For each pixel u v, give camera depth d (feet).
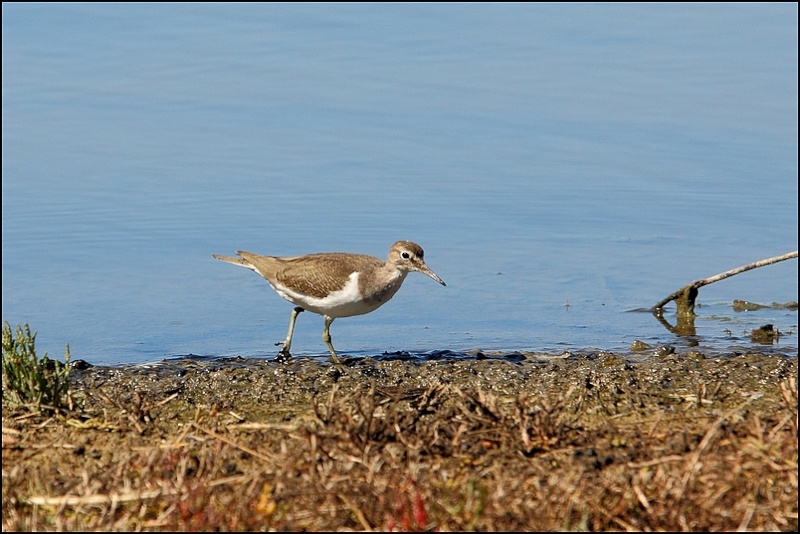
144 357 55.36
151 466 36.58
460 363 50.39
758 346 55.93
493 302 64.44
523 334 58.85
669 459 35.68
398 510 32.78
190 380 48.26
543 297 65.10
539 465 36.35
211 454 37.58
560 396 44.52
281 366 50.78
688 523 32.60
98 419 42.47
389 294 55.93
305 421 40.52
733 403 44.29
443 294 65.77
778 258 60.75
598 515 32.99
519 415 38.50
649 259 70.23
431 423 38.88
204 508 33.17
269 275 56.29
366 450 36.17
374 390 44.42
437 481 35.24
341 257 55.47
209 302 64.59
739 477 34.76
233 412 43.75
